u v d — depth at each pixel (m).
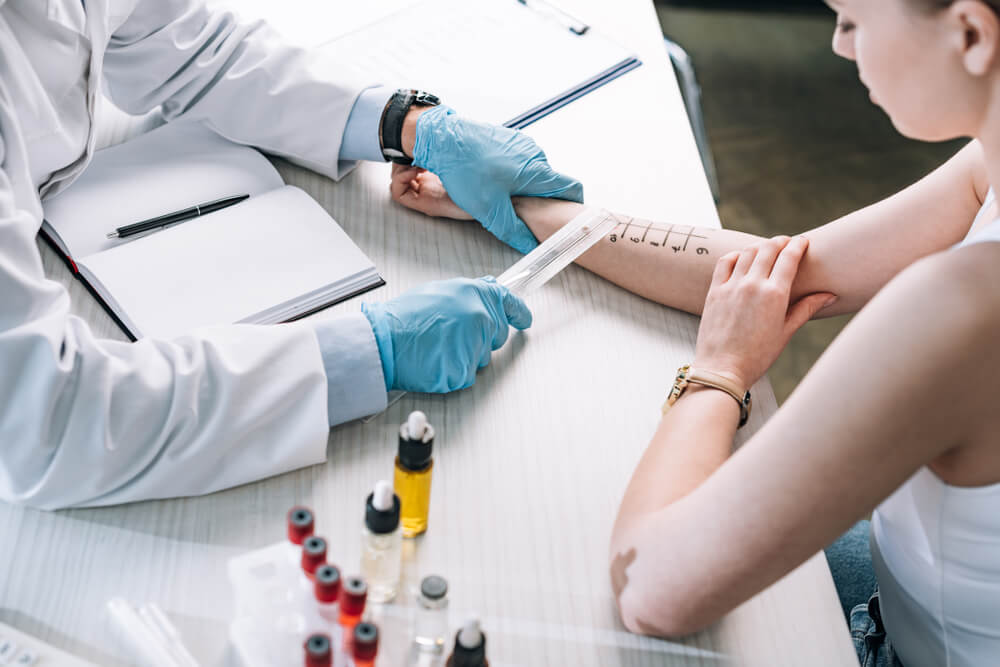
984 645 0.83
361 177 1.24
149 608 0.78
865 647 1.02
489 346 0.99
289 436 0.89
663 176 1.26
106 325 0.99
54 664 0.71
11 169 0.93
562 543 0.86
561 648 0.79
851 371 0.66
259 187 1.16
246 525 0.85
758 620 0.83
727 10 3.35
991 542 0.75
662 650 0.80
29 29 0.98
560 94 1.33
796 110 3.01
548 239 1.13
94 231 1.07
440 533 0.86
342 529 0.86
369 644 0.71
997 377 0.65
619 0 1.56
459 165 1.14
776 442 0.69
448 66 1.35
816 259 1.05
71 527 0.84
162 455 0.86
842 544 1.15
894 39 0.66
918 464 0.67
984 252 0.65
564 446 0.95
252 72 1.20
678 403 0.94
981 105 0.67
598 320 1.09
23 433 0.82
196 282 1.01
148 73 1.17
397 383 0.97
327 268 1.06
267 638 0.75
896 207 1.03
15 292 0.83
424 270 1.12
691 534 0.73
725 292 1.01
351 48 1.37
